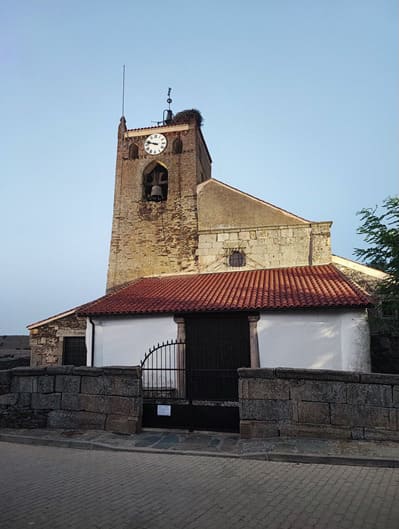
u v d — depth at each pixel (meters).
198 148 20.89
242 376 7.89
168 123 21.86
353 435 7.29
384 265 11.39
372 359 14.34
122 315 13.88
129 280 19.14
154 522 4.48
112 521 4.51
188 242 18.91
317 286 13.74
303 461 6.55
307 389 7.60
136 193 20.27
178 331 13.33
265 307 12.30
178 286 16.17
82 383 8.83
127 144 21.12
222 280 16.36
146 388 12.73
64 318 17.03
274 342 12.41
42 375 9.06
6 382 9.15
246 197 18.81
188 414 8.45
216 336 13.16
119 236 19.84
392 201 11.13
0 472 6.29
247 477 5.90
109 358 13.83
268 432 7.64
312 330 12.23
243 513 4.67
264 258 17.78
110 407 8.55
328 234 17.36
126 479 5.88
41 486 5.64
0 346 30.89
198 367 13.08
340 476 5.85
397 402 7.18
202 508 4.83
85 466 6.54
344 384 7.46
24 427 8.88
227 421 8.25
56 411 8.88
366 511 4.66
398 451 6.63
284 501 5.00
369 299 11.80
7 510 4.84
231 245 18.30
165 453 7.16
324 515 4.58
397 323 13.32
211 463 6.60
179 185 19.83
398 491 5.24
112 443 7.64
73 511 4.79
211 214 19.00
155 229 19.52
